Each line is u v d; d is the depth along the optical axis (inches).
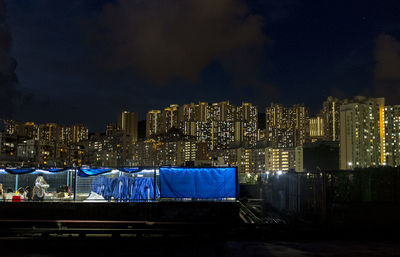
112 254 606.5
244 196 1792.6
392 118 7342.5
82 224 784.9
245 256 584.1
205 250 636.1
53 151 6092.5
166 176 812.6
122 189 836.0
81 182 857.5
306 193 907.4
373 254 592.1
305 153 4598.9
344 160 7071.9
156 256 593.3
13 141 5792.3
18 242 702.5
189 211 793.6
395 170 770.8
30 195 874.1
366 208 765.3
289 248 642.2
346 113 7140.8
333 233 747.4
